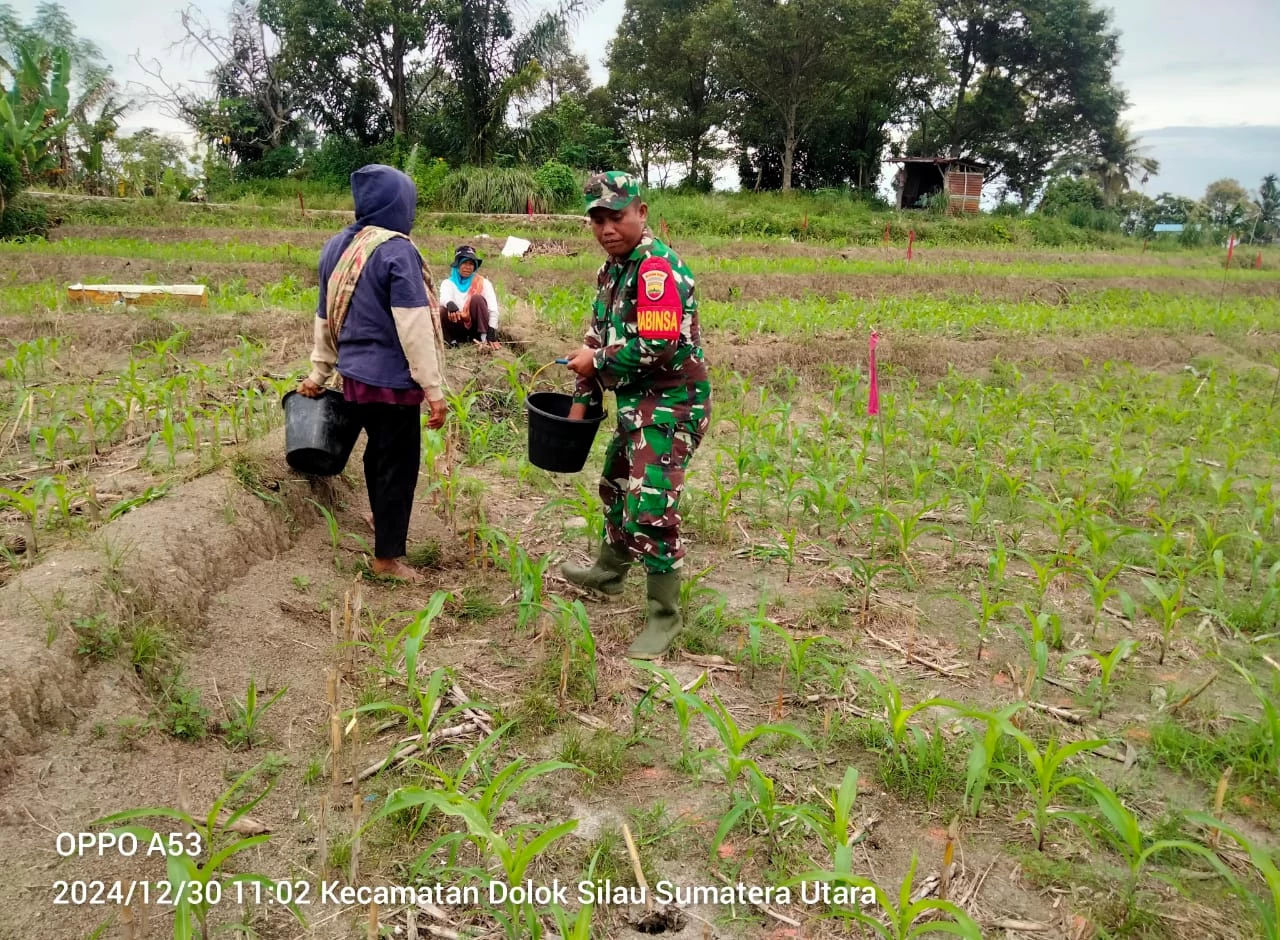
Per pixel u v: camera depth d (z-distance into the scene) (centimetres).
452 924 236
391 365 375
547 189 2577
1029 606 445
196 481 423
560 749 311
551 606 406
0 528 388
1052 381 1017
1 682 261
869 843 276
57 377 704
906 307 1334
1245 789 306
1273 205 5506
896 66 3778
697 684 303
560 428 378
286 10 2922
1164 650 396
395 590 411
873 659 389
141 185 2386
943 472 617
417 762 261
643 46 4306
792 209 3434
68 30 2553
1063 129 4903
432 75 3069
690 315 350
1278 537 541
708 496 533
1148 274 2344
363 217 379
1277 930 216
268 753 292
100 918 221
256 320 920
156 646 309
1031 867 266
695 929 241
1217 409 872
